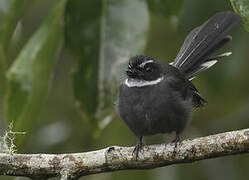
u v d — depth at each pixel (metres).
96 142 14.45
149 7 11.73
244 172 12.86
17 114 11.57
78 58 11.61
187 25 12.63
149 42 15.19
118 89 11.52
